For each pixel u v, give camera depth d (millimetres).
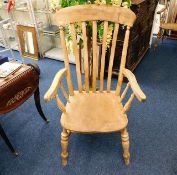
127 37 1244
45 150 1513
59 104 1195
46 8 2605
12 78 1341
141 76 2475
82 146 1538
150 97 2082
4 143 1578
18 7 2643
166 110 1900
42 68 2627
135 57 2521
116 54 2135
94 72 1378
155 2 2725
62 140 1274
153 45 3352
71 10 1206
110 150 1504
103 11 1214
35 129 1694
